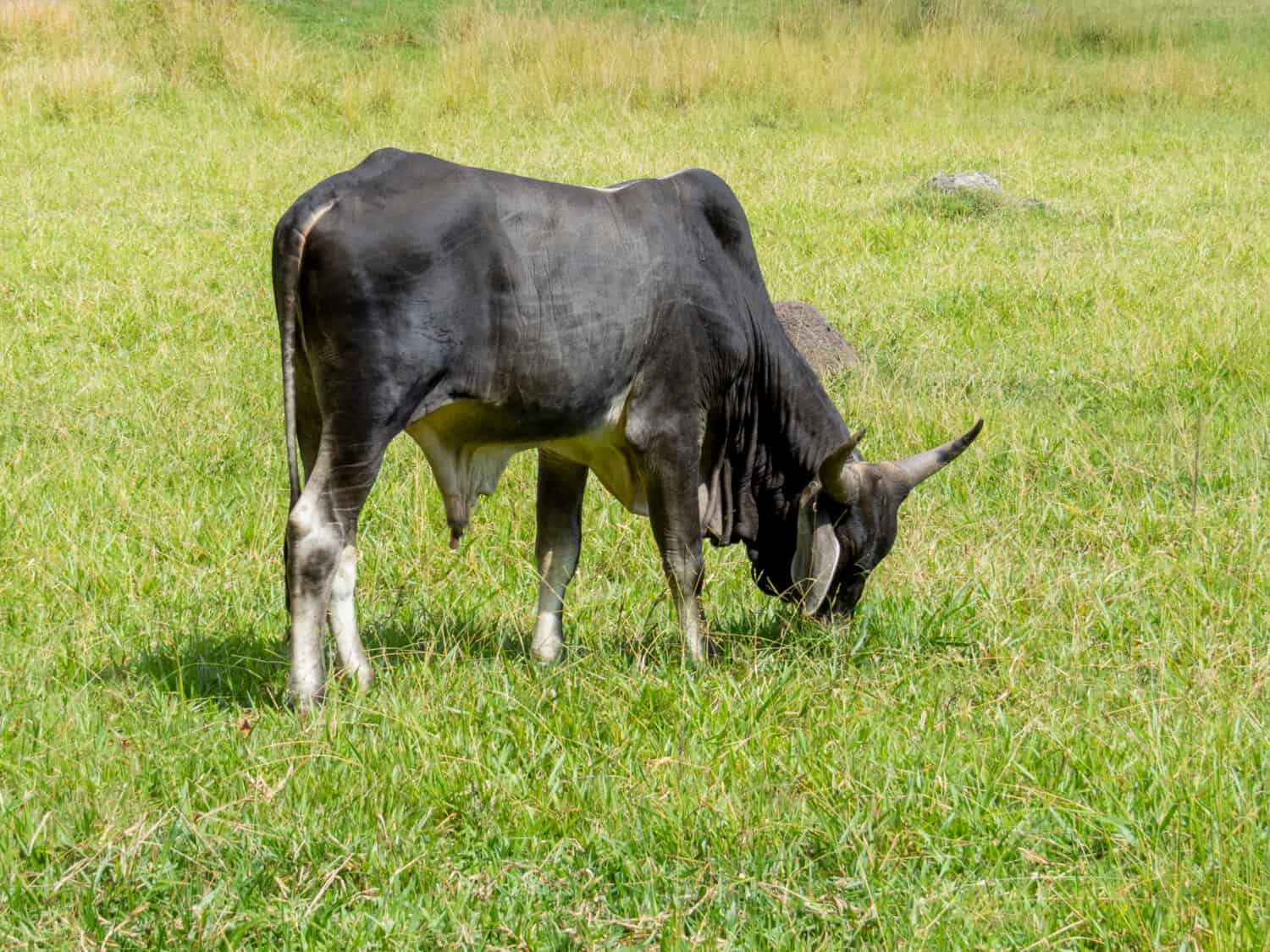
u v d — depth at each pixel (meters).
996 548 8.51
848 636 7.37
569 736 6.20
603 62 26.16
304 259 6.10
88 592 7.61
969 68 28.39
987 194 18.64
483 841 5.38
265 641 7.16
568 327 6.52
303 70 25.03
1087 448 10.34
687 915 4.90
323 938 4.76
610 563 8.47
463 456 6.76
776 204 18.67
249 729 6.12
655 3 33.41
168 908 4.85
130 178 18.67
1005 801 5.73
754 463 7.61
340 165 20.17
